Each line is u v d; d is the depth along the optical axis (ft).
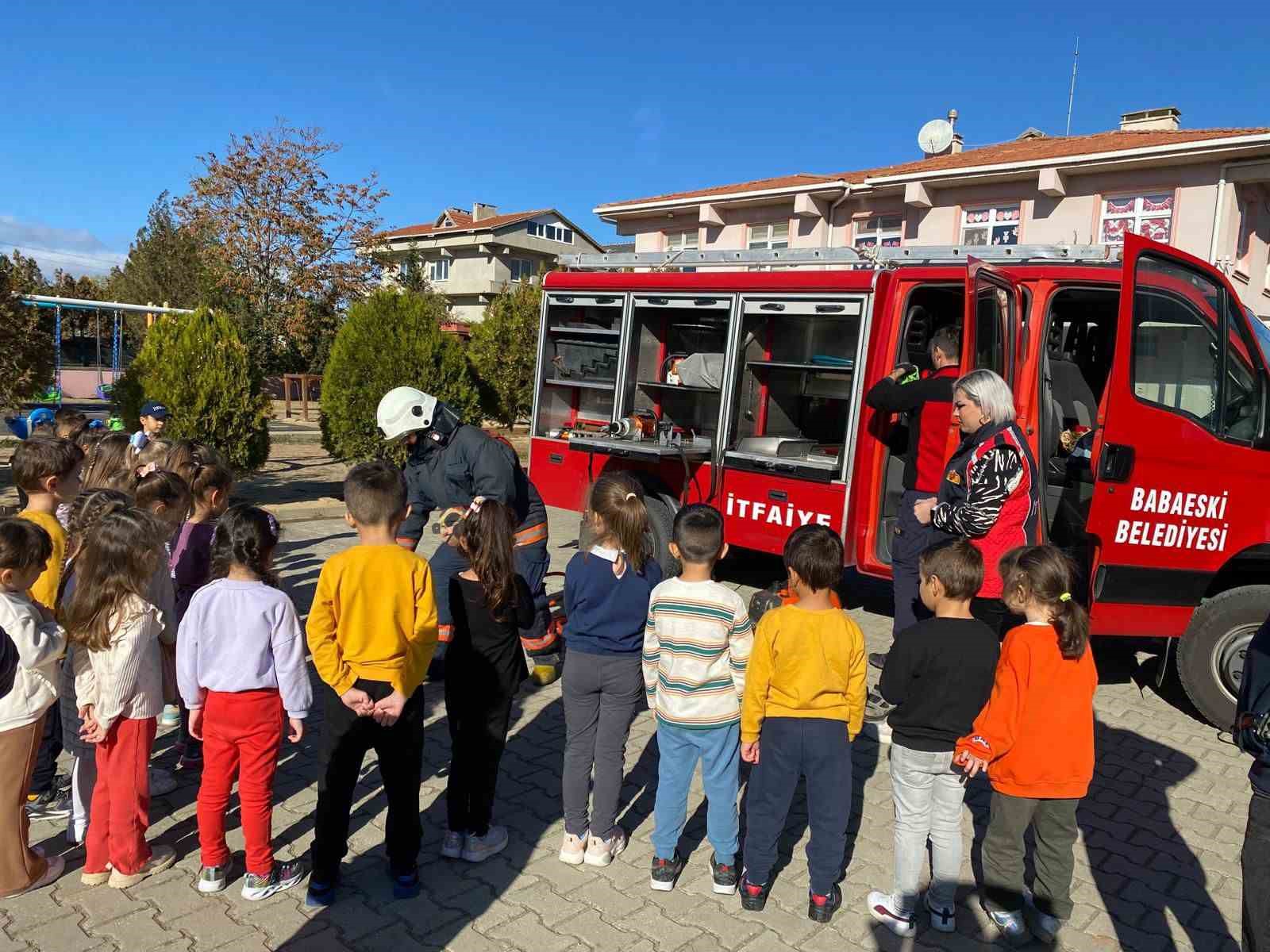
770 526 21.35
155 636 10.84
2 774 10.24
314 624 10.07
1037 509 14.70
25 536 10.02
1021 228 53.47
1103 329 21.30
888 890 11.51
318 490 43.09
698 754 11.02
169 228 156.15
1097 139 56.24
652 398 25.11
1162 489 17.06
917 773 10.40
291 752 14.92
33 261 103.50
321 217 101.35
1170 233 48.52
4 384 39.17
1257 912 8.32
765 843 10.63
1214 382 17.61
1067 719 9.99
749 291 21.75
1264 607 16.55
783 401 23.34
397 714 10.11
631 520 11.27
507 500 15.58
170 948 9.76
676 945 10.20
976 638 10.34
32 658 10.06
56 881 11.03
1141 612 17.40
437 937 10.16
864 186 57.98
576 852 11.78
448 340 35.70
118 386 33.19
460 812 11.67
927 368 20.93
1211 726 17.65
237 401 33.50
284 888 10.96
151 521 10.73
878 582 28.07
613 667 11.31
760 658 10.37
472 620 11.35
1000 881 10.41
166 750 14.65
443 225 183.83
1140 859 12.62
